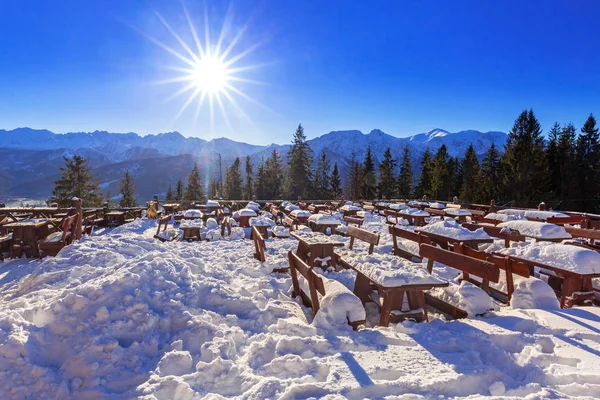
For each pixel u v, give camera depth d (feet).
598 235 18.07
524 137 93.25
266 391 7.43
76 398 7.68
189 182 161.68
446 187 135.44
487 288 14.64
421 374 7.96
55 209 31.73
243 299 12.50
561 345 9.45
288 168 142.20
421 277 11.29
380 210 52.80
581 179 92.99
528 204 85.81
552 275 15.84
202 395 7.66
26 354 8.34
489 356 9.02
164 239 28.94
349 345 9.37
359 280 14.19
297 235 20.31
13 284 17.20
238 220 37.70
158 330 10.13
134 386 7.96
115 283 10.66
